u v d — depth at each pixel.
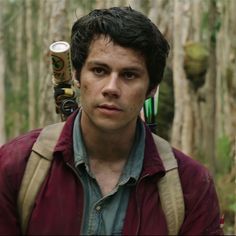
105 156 1.61
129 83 1.51
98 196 1.57
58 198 1.54
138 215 1.56
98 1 3.38
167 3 3.59
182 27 3.62
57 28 3.41
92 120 1.53
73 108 1.90
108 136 1.57
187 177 1.61
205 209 1.61
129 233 1.55
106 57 1.49
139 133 1.63
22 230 1.58
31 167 1.56
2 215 1.56
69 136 1.59
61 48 1.85
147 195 1.58
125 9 1.55
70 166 1.55
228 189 4.02
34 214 1.54
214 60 3.88
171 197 1.57
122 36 1.48
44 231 1.54
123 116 1.51
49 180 1.55
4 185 1.56
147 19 1.53
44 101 3.46
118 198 1.58
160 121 3.79
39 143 1.59
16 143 1.62
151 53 1.52
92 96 1.51
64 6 3.41
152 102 1.91
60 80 1.89
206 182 1.63
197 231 1.60
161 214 1.57
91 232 1.55
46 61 3.46
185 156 1.67
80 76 1.57
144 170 1.58
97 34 1.51
